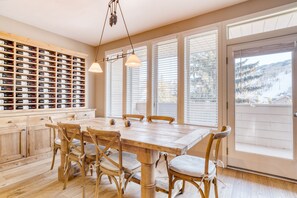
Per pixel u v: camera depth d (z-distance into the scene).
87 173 2.43
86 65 4.21
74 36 3.87
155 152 1.54
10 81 2.88
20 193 1.94
